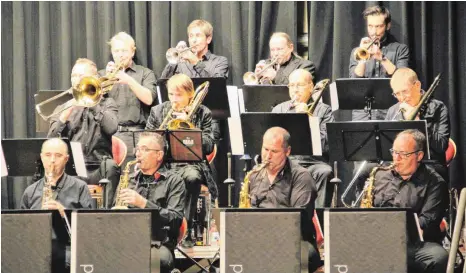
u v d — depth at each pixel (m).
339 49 20.08
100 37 20.88
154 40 20.69
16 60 20.92
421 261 13.74
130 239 12.22
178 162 16.52
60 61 21.00
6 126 21.14
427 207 14.52
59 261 12.68
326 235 12.28
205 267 15.96
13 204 20.39
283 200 14.87
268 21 20.41
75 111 17.94
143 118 19.36
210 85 17.81
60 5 20.92
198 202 17.45
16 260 12.45
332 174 17.59
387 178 14.88
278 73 19.53
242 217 12.23
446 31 20.03
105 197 16.28
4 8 21.11
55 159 15.05
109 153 18.00
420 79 20.08
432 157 17.05
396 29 20.12
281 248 12.22
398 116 17.52
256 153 16.45
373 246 12.27
